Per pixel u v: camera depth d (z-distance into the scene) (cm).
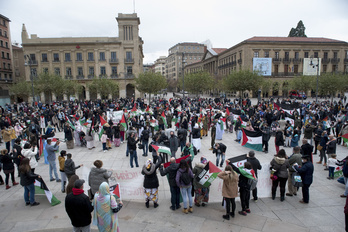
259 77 4203
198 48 12525
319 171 1020
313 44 5869
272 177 752
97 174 691
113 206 488
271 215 676
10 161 886
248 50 5797
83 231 498
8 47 6091
